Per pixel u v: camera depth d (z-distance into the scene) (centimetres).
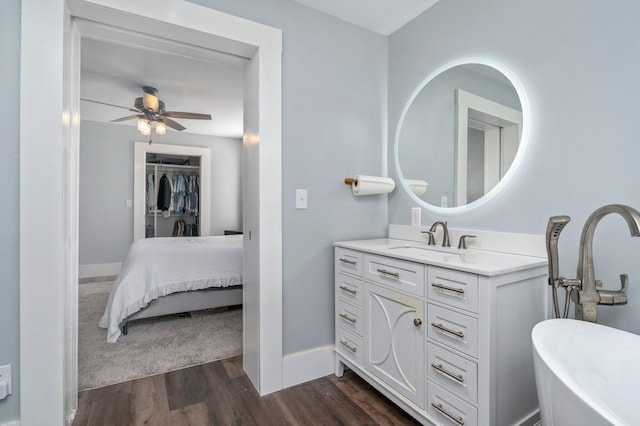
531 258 142
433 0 190
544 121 144
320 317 197
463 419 121
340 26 205
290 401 169
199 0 158
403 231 212
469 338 119
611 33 124
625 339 103
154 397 171
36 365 128
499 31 161
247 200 193
